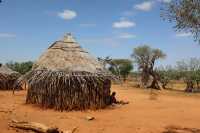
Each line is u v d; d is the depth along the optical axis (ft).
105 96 68.80
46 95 64.90
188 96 125.39
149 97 102.06
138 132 43.88
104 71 70.44
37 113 58.44
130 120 53.06
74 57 69.15
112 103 72.54
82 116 56.39
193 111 66.54
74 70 65.46
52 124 47.93
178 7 38.52
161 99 97.45
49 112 60.08
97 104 65.82
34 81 67.51
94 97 65.62
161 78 189.16
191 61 176.86
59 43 73.20
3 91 103.19
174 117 57.72
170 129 46.68
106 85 69.46
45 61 70.44
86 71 66.08
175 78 188.34
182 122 52.75
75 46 72.23
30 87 69.67
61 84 63.57
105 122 50.83
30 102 69.36
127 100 87.35
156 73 186.70
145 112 63.16
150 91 144.97
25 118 52.39
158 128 46.93
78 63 67.82
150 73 186.39
